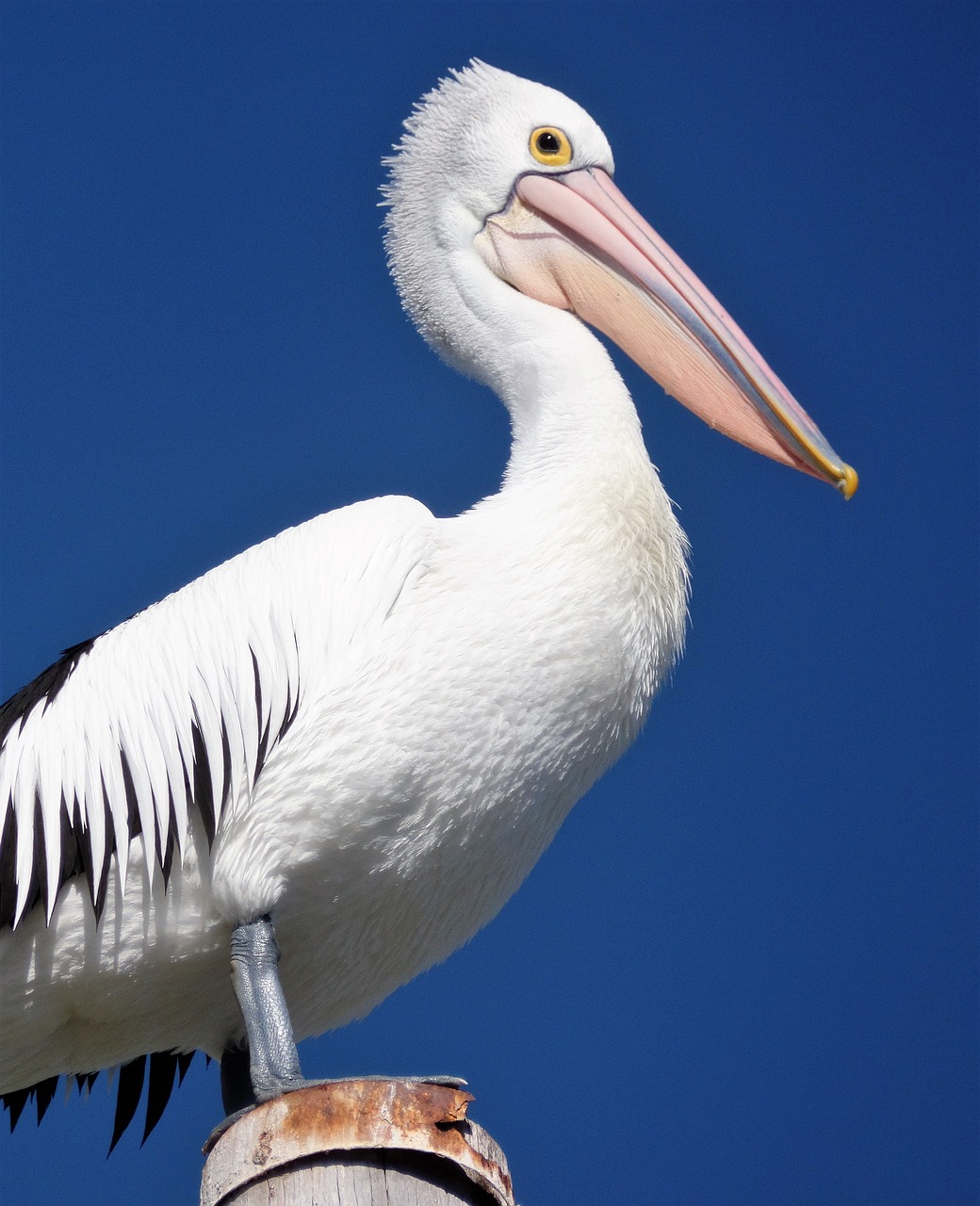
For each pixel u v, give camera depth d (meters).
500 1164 7.41
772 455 11.89
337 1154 7.15
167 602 10.65
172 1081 11.47
